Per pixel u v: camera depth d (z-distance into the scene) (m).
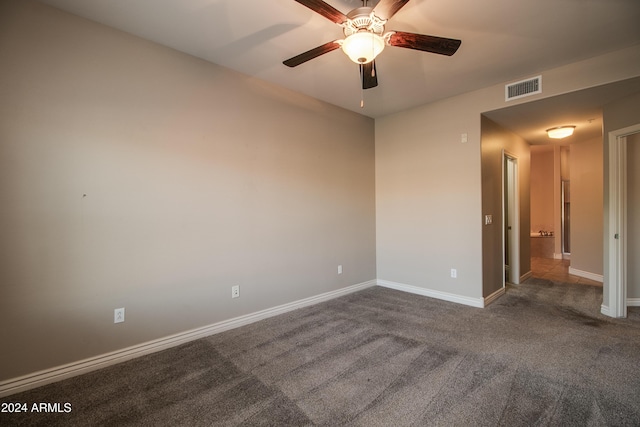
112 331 2.33
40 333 2.05
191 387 2.01
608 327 2.92
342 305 3.70
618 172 3.16
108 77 2.31
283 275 3.45
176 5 2.07
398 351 2.47
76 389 2.00
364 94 3.68
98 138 2.27
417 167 4.15
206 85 2.84
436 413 1.72
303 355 2.43
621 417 1.66
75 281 2.18
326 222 3.93
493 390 1.92
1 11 1.93
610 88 2.84
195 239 2.76
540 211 7.71
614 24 2.29
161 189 2.57
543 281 4.81
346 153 4.21
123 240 2.38
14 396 1.93
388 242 4.53
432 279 4.01
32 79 2.02
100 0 2.02
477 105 3.55
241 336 2.81
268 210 3.31
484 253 3.63
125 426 1.66
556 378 2.05
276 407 1.79
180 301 2.67
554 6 2.08
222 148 2.94
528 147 5.16
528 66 2.96
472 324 3.03
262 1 2.03
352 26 1.86
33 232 2.02
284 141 3.46
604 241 3.29
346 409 1.77
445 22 2.25
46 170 2.06
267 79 3.23
